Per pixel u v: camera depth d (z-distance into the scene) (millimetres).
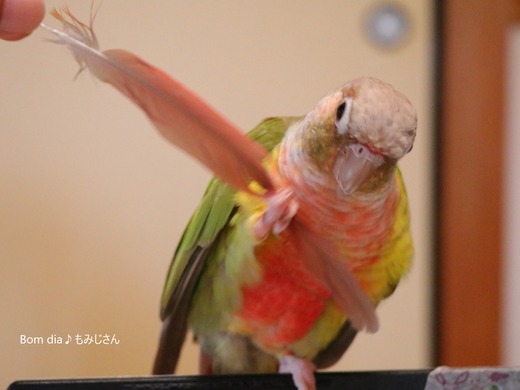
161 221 1035
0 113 991
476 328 1164
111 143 1020
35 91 993
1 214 1012
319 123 560
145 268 1039
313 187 563
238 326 683
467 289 1164
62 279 1031
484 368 557
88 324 1029
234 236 626
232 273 640
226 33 1051
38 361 997
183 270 676
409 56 1142
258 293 639
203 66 1040
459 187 1155
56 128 1006
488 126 1156
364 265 622
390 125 515
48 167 1015
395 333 1148
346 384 583
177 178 1033
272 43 1076
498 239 1161
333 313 656
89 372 1008
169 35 1022
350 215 568
